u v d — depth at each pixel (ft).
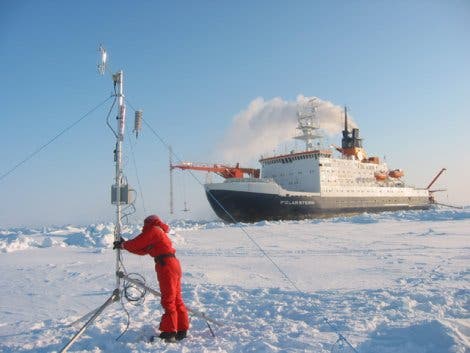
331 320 15.28
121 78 16.84
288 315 16.72
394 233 63.98
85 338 13.93
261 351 11.92
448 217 92.99
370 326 14.26
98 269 30.91
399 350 11.67
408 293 19.52
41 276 28.25
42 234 73.41
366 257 35.88
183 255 40.50
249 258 37.01
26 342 13.83
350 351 11.66
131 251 15.03
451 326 12.51
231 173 131.85
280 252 41.63
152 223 15.11
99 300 20.59
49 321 16.65
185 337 14.20
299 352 11.78
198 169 123.24
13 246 48.73
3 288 24.26
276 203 121.80
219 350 12.29
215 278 26.37
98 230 63.05
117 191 15.78
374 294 19.76
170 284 14.30
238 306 18.38
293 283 24.23
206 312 17.53
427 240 50.75
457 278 23.99
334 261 33.68
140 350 12.53
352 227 79.71
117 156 16.16
